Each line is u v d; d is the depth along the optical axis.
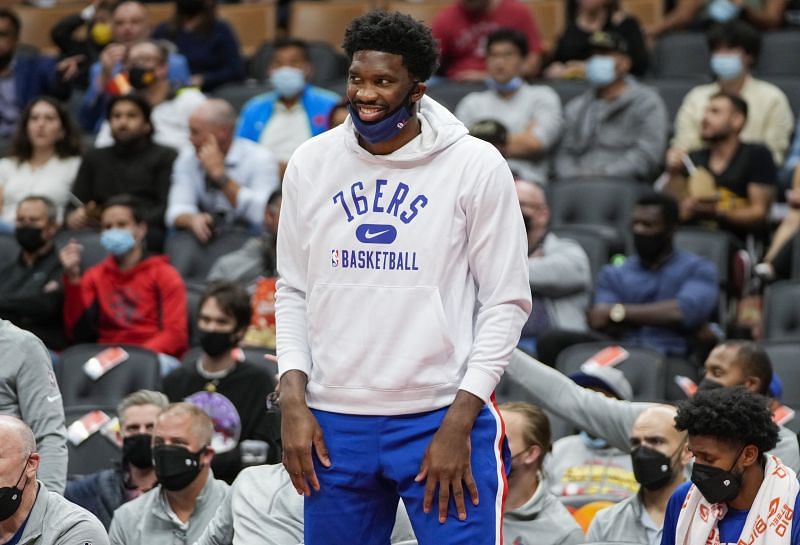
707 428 8.44
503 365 7.30
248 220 18.81
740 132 18.61
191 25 23.45
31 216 16.91
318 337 7.43
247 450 13.12
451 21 22.81
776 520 8.44
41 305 16.84
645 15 24.81
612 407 11.32
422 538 7.33
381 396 7.29
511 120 20.50
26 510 9.28
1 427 9.16
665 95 21.47
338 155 7.44
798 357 14.64
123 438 12.12
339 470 7.37
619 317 15.90
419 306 7.28
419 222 7.30
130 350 15.17
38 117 19.47
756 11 23.52
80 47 24.12
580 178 19.11
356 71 7.17
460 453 7.18
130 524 11.27
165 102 20.77
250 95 22.28
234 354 14.13
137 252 16.72
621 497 12.14
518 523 10.87
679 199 18.50
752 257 18.30
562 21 24.58
